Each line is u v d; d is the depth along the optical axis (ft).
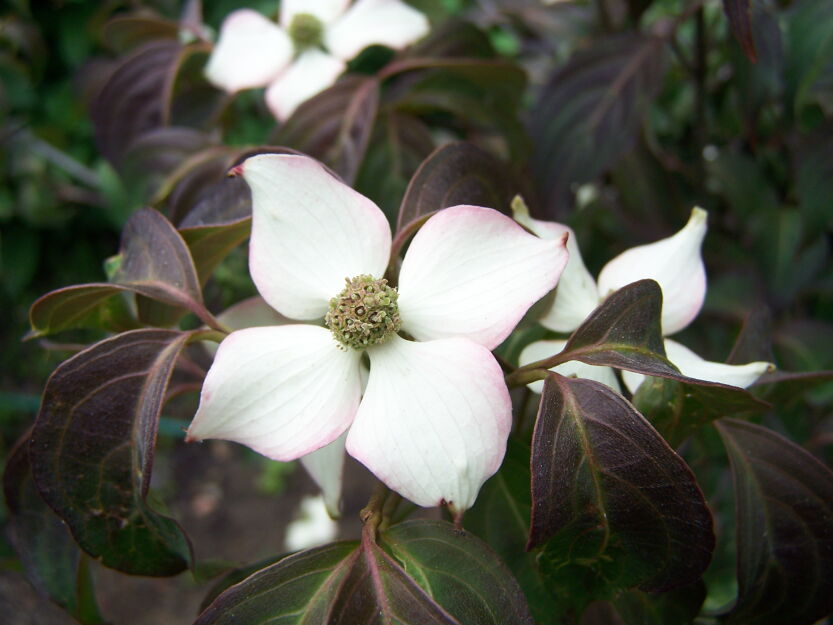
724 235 1.15
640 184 1.03
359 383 0.52
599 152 0.93
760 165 1.03
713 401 0.52
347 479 2.08
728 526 0.84
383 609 0.47
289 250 0.54
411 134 0.91
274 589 0.50
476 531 0.58
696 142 1.08
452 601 0.49
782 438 0.59
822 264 1.02
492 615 0.49
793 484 0.58
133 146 0.93
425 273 0.52
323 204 0.54
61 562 0.64
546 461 0.46
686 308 0.62
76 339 1.95
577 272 0.63
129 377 0.54
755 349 0.64
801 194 0.89
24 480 0.64
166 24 1.05
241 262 0.85
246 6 2.10
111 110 0.98
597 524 0.49
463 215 0.52
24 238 2.41
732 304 1.03
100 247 2.57
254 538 2.18
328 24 0.96
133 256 0.62
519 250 0.51
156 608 2.02
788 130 0.96
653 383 0.55
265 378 0.50
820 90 0.85
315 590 0.51
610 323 0.51
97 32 1.33
